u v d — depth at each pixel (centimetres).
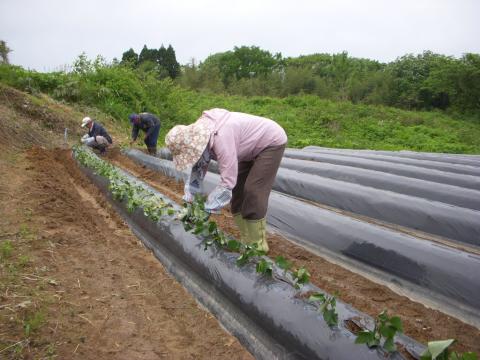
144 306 331
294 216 547
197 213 396
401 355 220
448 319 361
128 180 642
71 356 251
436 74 3466
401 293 417
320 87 3809
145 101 1681
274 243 516
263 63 5119
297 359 256
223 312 324
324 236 502
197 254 369
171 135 357
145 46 4522
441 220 514
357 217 605
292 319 267
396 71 4025
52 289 324
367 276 451
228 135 348
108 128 1370
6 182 619
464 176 784
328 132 2297
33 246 397
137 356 265
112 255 423
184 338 297
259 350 284
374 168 894
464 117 3269
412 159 1044
